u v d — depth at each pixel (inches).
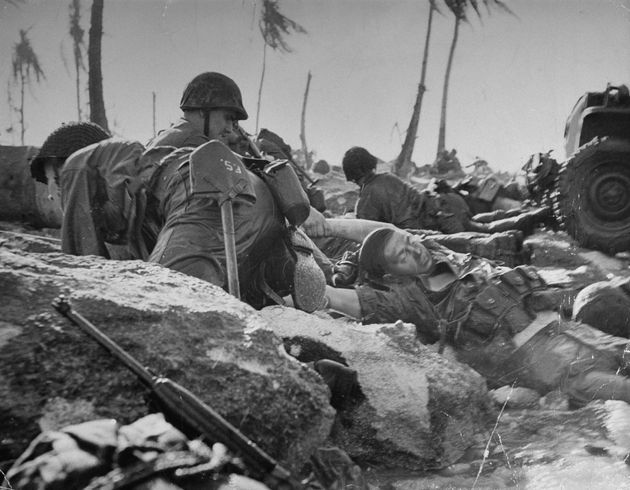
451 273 209.6
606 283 203.8
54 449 104.5
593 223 310.8
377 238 209.6
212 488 106.1
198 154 174.1
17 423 114.7
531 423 176.7
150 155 190.5
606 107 332.5
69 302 123.7
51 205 340.5
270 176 190.9
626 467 153.4
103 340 121.0
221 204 173.3
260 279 193.6
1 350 118.5
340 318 212.4
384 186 352.5
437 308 205.3
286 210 189.0
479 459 162.4
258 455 114.7
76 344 122.0
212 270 179.0
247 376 129.3
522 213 351.9
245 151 227.3
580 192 313.7
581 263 298.2
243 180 174.4
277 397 130.9
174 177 185.5
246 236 184.4
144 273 150.9
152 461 105.8
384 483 152.1
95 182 188.2
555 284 223.9
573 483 147.6
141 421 113.0
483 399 178.7
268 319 171.8
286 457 130.3
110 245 199.2
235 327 136.3
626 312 197.9
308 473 137.6
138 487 103.2
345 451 157.8
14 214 342.6
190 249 179.0
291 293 195.3
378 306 205.0
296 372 135.8
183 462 106.9
